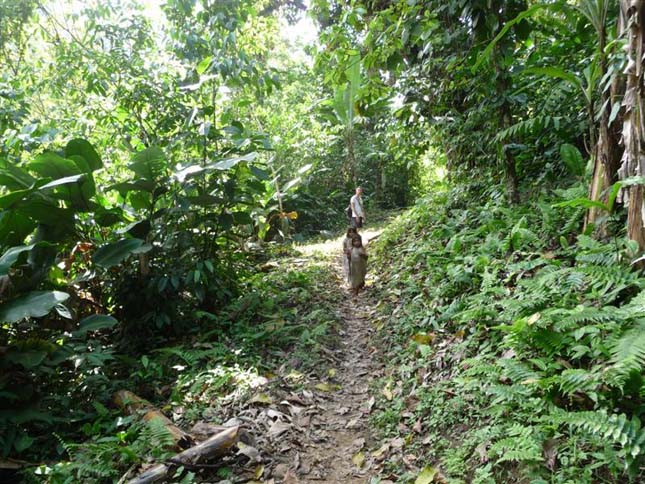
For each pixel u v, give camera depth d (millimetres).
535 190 6852
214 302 7168
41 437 4141
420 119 9219
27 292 4527
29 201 5086
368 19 8266
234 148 7188
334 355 5891
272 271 9586
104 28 7711
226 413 4441
